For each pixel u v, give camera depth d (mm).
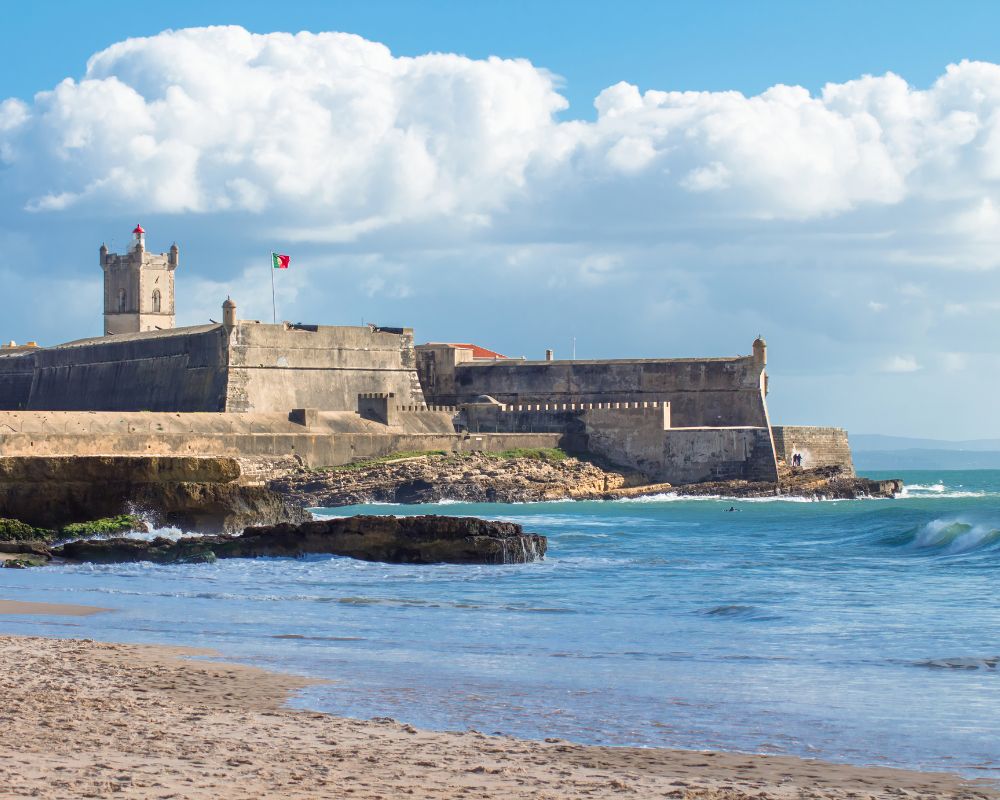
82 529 60250
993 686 26234
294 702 24438
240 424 126438
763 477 131625
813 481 133125
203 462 65312
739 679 27172
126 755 19406
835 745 21672
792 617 36500
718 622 35844
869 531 71062
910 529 65938
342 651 30766
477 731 22391
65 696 23828
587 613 38031
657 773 19625
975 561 54625
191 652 30281
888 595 42125
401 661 29297
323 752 20141
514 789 18312
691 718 23578
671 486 132750
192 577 49344
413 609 39094
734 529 79938
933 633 33094
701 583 46625
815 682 26828
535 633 33906
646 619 36594
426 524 54938
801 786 19000
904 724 23125
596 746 21391
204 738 20781
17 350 183500
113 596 42656
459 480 123562
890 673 27719
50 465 63406
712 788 18672
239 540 56000
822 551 62125
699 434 133875
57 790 17062
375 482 121938
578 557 58219
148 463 64250
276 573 50594
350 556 55062
